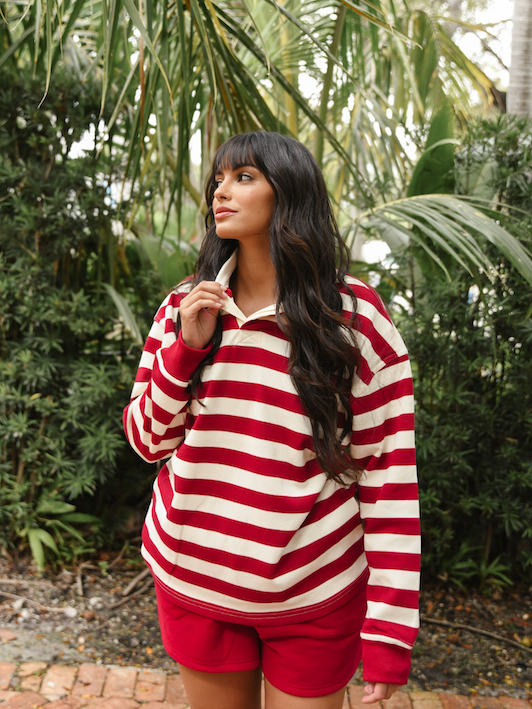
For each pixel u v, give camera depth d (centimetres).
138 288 283
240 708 111
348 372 99
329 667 103
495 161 242
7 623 217
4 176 239
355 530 106
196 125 273
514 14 303
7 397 241
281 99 316
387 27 181
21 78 237
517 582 267
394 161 303
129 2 158
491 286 238
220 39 212
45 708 176
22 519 255
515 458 242
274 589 99
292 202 98
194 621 105
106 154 275
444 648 220
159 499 110
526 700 192
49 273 253
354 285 103
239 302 108
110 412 254
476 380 254
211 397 99
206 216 113
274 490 98
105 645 210
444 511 255
